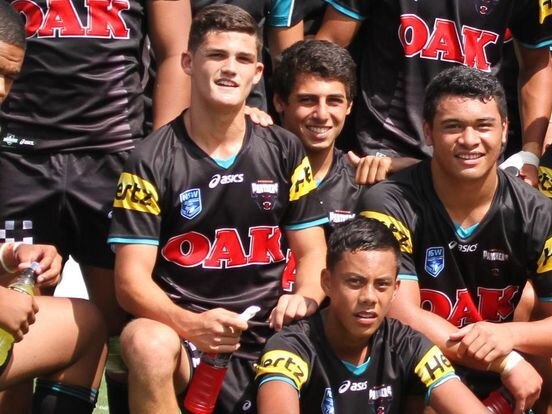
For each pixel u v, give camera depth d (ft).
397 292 15.29
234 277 15.14
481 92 15.08
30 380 14.82
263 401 13.98
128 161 14.94
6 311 13.56
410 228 15.51
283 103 17.19
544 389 16.26
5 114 16.39
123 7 16.40
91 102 16.34
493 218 15.48
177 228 14.97
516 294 15.88
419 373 14.44
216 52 14.87
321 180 16.99
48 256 14.56
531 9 18.53
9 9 14.11
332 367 14.43
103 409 19.35
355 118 18.48
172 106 16.70
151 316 14.42
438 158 15.37
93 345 14.90
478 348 14.70
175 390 14.55
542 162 17.92
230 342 14.14
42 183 16.39
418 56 17.90
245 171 15.11
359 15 18.26
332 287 14.38
